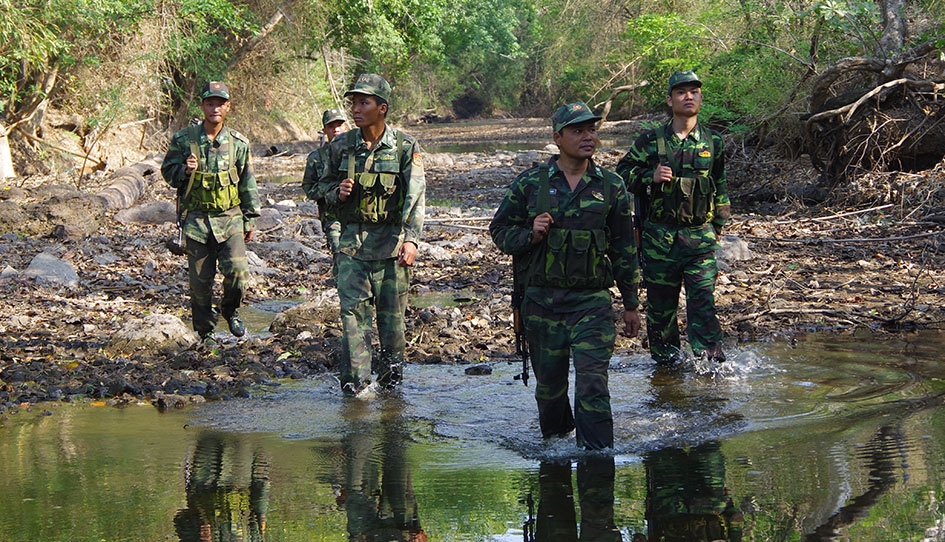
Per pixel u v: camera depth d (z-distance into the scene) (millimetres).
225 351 7570
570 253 4926
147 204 15891
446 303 9562
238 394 6438
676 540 3656
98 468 4836
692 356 7125
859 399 5793
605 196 4953
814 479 4297
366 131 6434
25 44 19750
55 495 4402
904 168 14945
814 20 16234
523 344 5234
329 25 30578
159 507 4227
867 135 14531
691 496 4176
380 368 6555
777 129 17469
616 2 32562
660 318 7004
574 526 3873
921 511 3791
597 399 4996
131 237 13883
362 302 6496
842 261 10867
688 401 5949
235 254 7801
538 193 4969
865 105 14570
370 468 4812
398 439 5344
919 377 6258
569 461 4828
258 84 35344
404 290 6582
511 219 5094
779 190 16391
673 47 20578
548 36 40750
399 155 6449
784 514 3865
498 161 28641
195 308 7859
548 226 4898
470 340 7875
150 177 22203
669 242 6879
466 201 19281
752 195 16516
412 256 6344
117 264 11812
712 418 5543
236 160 7773
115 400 6270
